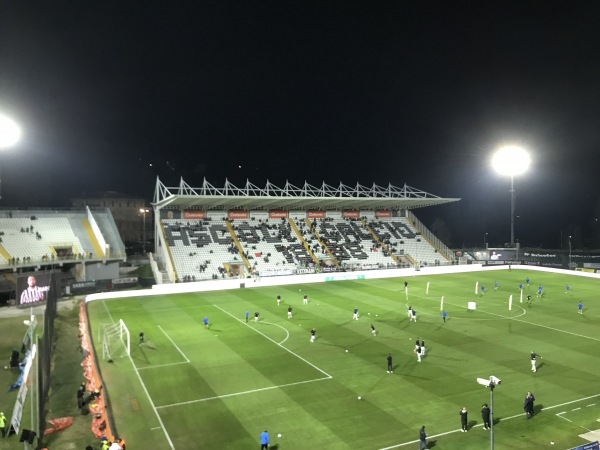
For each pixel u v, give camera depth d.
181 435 23.52
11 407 26.98
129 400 27.80
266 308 53.41
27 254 62.47
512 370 32.31
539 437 22.89
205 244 79.00
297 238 86.94
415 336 41.12
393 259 88.19
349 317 48.56
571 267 88.12
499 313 50.28
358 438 23.00
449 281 73.50
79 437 23.59
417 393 28.42
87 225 72.44
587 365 33.38
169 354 36.47
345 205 91.62
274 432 23.70
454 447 22.05
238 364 34.00
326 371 32.38
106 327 44.91
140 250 106.38
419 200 88.44
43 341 30.05
